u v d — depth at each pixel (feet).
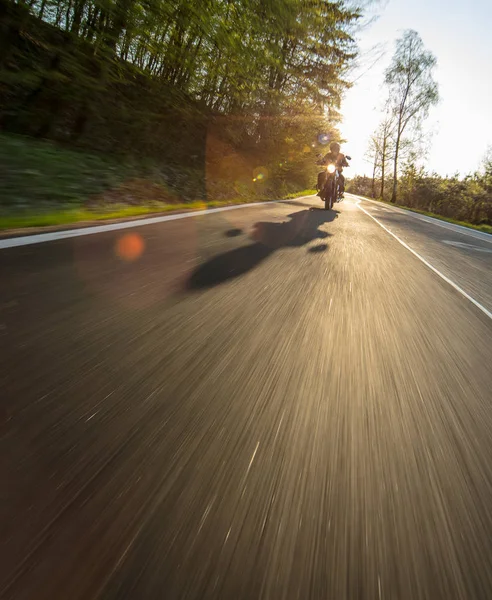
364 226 26.58
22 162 18.17
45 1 21.76
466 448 4.29
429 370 6.24
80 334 5.63
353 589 2.54
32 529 2.63
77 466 3.20
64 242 10.51
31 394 4.04
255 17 28.12
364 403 4.93
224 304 7.89
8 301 6.34
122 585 2.36
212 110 39.60
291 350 6.20
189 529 2.80
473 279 14.79
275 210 28.43
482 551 2.95
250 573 2.55
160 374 4.89
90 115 26.18
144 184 24.73
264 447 3.79
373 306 9.30
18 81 21.59
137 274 8.91
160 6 22.65
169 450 3.55
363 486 3.47
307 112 47.57
